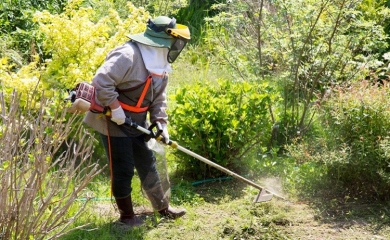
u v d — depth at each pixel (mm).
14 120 3898
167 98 7656
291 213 5531
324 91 6945
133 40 4766
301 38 6754
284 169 6281
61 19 6125
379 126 5617
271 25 6938
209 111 6059
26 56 8320
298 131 6840
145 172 5211
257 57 7328
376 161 5539
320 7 6535
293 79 6992
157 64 4852
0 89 5816
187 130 6117
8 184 3973
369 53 7262
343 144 5672
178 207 5637
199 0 10844
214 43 9188
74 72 5883
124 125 4855
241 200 5789
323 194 5836
